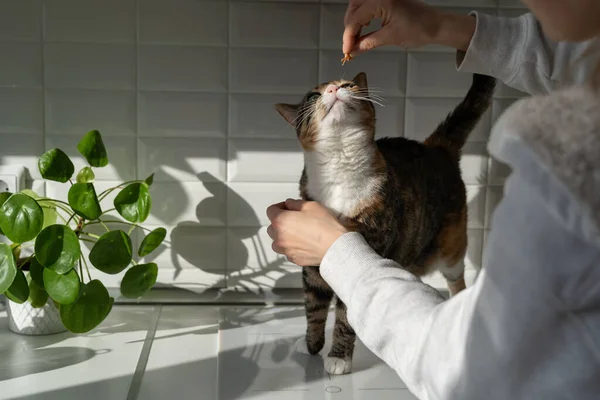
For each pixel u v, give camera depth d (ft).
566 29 1.65
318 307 3.54
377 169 3.42
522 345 1.61
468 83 4.38
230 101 4.26
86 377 3.17
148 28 4.14
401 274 2.21
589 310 1.56
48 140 4.21
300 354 3.59
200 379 3.22
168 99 4.23
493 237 1.67
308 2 4.19
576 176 1.47
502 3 4.26
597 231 1.44
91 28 4.11
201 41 4.18
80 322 3.37
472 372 1.72
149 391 3.06
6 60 4.09
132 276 3.69
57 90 4.16
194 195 4.34
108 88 4.18
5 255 3.20
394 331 2.04
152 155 4.28
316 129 3.38
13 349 3.52
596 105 1.55
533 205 1.54
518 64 3.33
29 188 4.24
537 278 1.54
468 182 4.51
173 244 4.38
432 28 3.32
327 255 2.37
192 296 4.39
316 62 4.26
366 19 3.33
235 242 4.42
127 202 3.64
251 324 4.03
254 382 3.20
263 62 4.24
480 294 1.71
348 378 3.29
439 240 4.10
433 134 4.27
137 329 3.87
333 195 3.41
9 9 4.04
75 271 3.26
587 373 1.58
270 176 4.36
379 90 4.33
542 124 1.55
